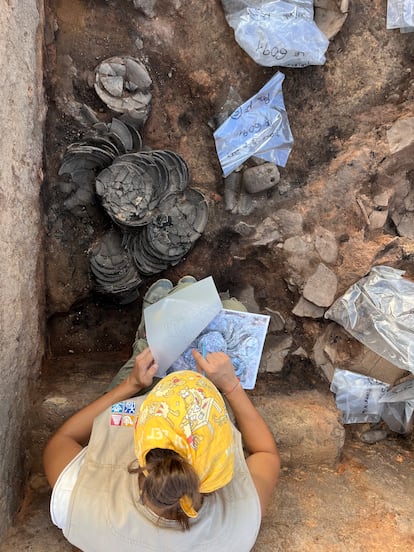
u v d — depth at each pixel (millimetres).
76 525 1147
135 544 1122
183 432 1041
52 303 1733
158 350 1485
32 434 1556
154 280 1814
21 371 1451
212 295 1556
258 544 1370
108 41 1689
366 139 1778
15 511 1426
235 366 1598
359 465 1673
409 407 1771
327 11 1754
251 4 1698
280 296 1814
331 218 1771
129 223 1637
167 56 1734
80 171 1648
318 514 1469
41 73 1547
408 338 1690
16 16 1313
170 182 1696
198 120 1794
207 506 1133
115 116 1673
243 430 1400
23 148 1404
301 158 1807
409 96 1781
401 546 1369
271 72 1769
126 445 1251
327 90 1793
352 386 1769
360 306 1732
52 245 1687
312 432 1635
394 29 1784
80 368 1735
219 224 1795
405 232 1838
